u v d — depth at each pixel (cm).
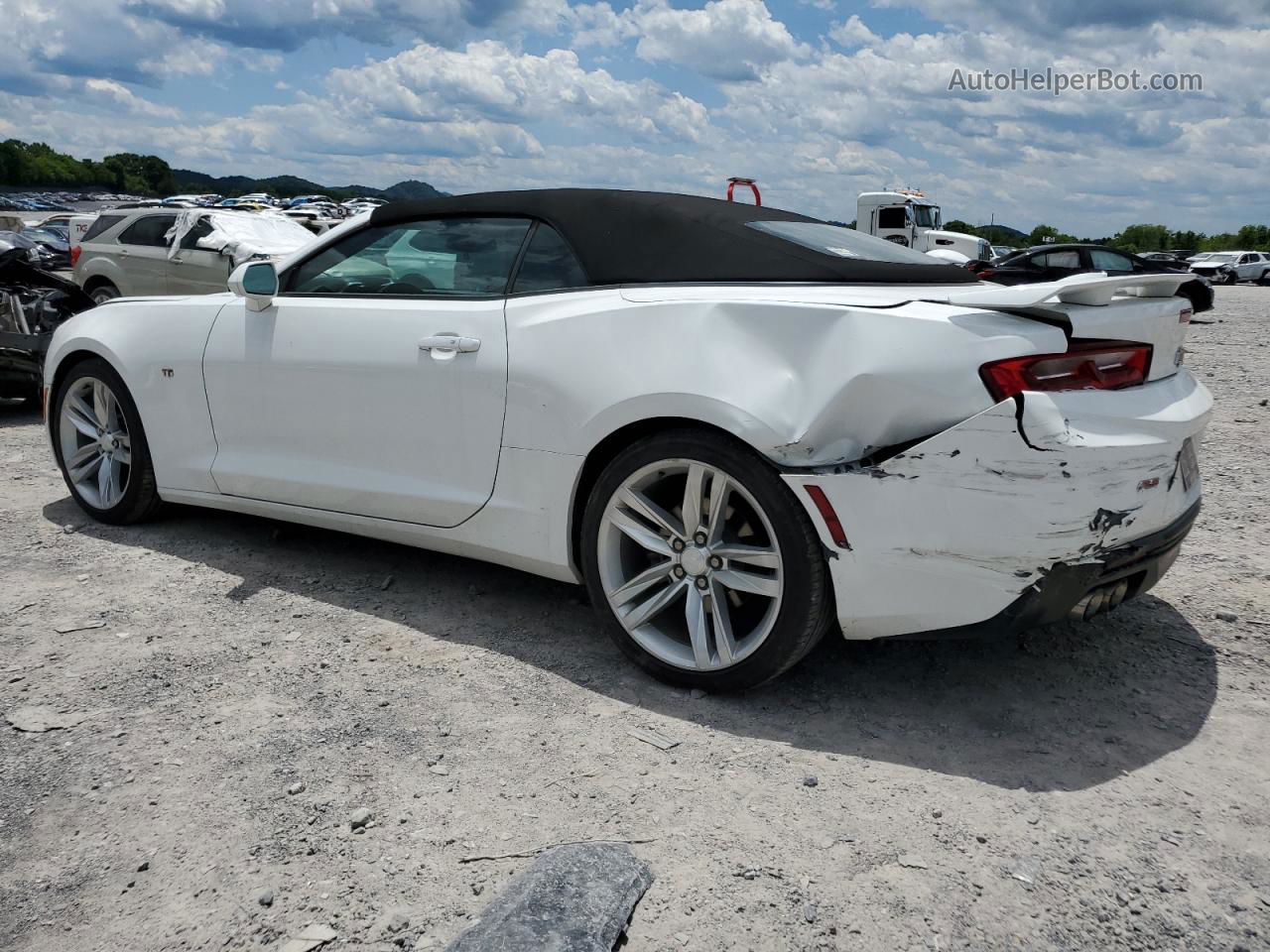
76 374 439
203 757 252
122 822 224
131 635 327
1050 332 248
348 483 357
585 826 225
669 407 276
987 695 294
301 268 383
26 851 214
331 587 374
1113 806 236
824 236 329
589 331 298
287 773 245
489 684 296
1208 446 638
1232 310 2069
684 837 221
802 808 233
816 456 261
